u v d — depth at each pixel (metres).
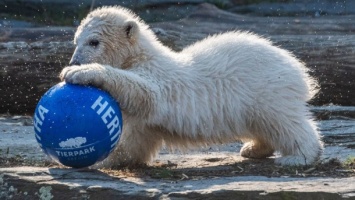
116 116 18.62
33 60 32.81
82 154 18.33
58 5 47.66
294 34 37.56
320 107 31.81
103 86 19.14
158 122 20.22
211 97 20.73
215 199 16.92
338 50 33.31
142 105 19.84
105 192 17.22
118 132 18.81
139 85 19.66
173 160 22.58
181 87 20.47
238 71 21.02
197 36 35.44
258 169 20.42
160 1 48.53
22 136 27.02
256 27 38.72
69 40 34.56
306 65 33.25
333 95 33.03
